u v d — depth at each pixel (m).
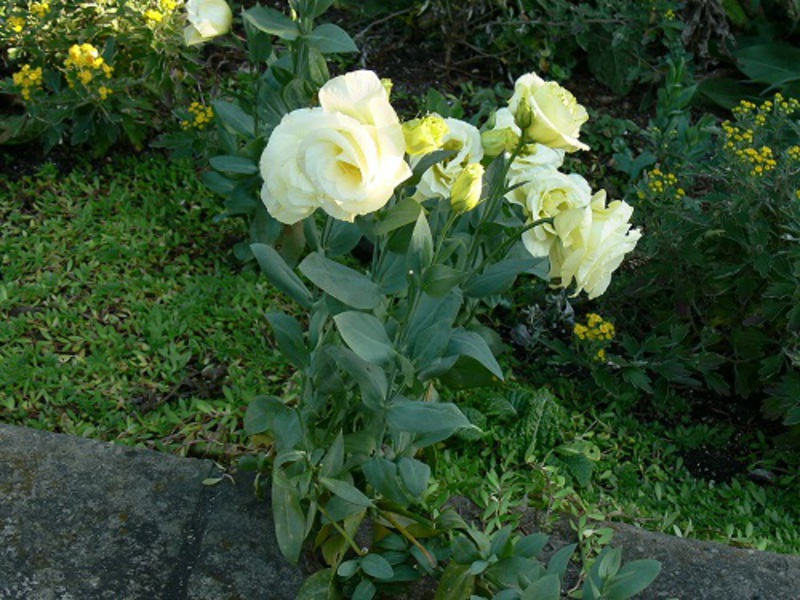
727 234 0.99
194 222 1.11
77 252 1.05
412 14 1.34
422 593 0.75
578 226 0.61
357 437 0.72
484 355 0.68
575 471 0.91
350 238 0.73
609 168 1.24
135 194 1.13
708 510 0.92
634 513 0.88
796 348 0.98
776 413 0.97
